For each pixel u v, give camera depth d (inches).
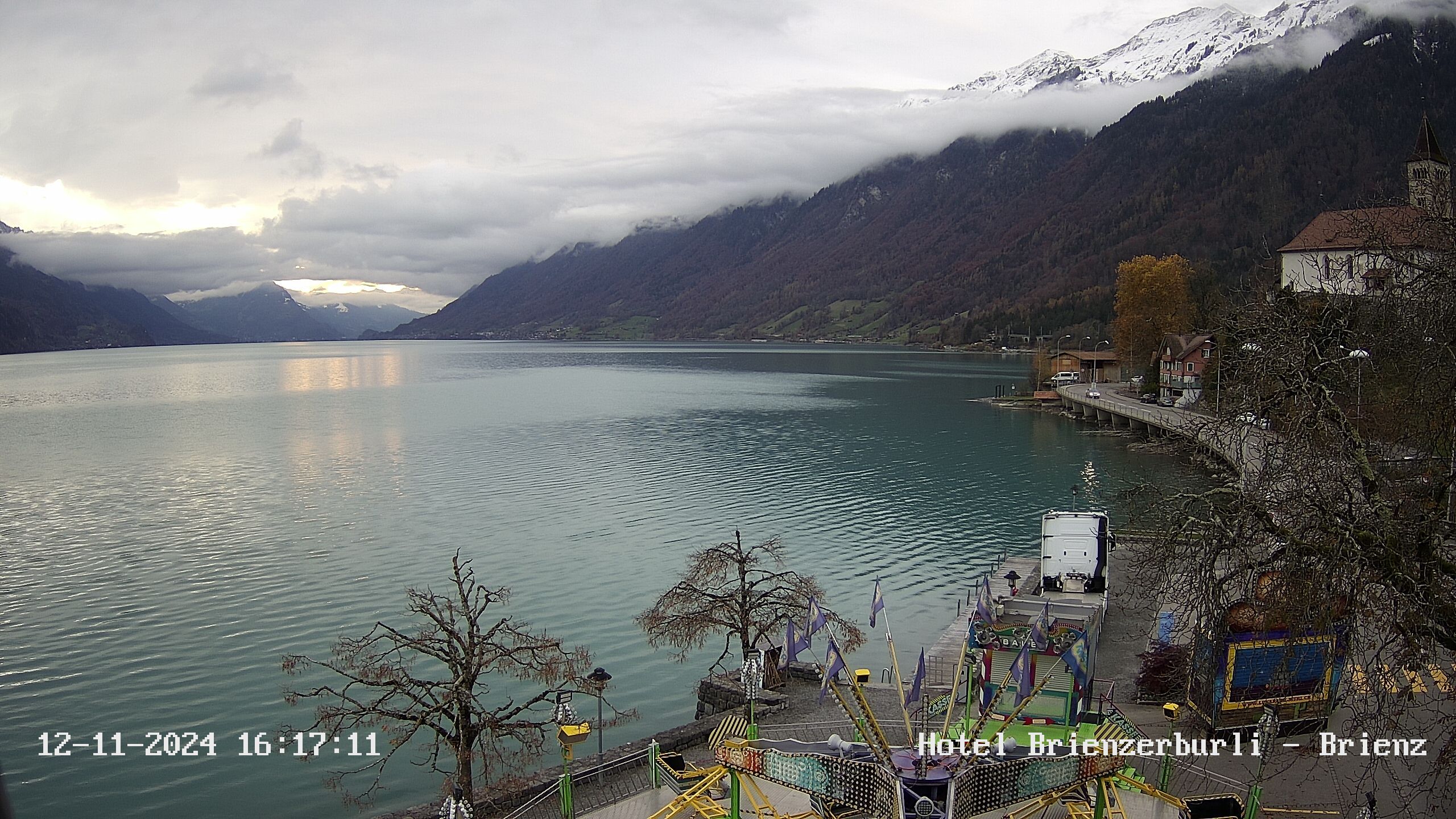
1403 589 968.3
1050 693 1270.9
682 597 1775.3
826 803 1055.6
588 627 2176.4
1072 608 1571.1
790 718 1513.3
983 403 7450.8
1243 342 1242.0
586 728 1344.7
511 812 1226.0
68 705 1792.6
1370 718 1039.0
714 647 2031.3
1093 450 4795.8
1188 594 1266.0
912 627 2124.8
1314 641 1235.2
